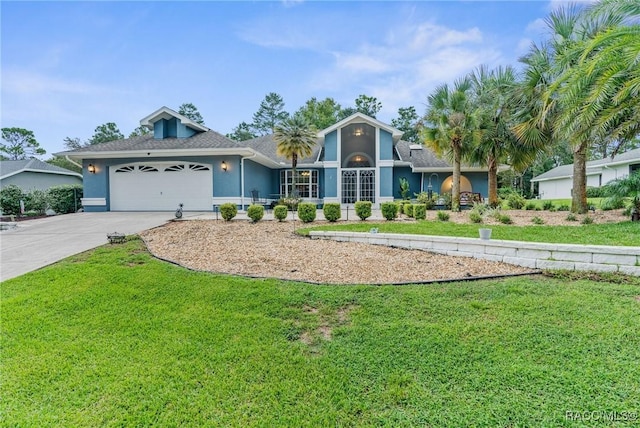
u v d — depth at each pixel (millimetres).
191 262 6773
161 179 16766
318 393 2727
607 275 5434
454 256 7062
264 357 3277
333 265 6473
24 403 2658
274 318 4168
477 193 19953
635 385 2668
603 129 8742
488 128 13633
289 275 5918
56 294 5062
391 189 19297
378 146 19344
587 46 7574
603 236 7168
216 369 3088
